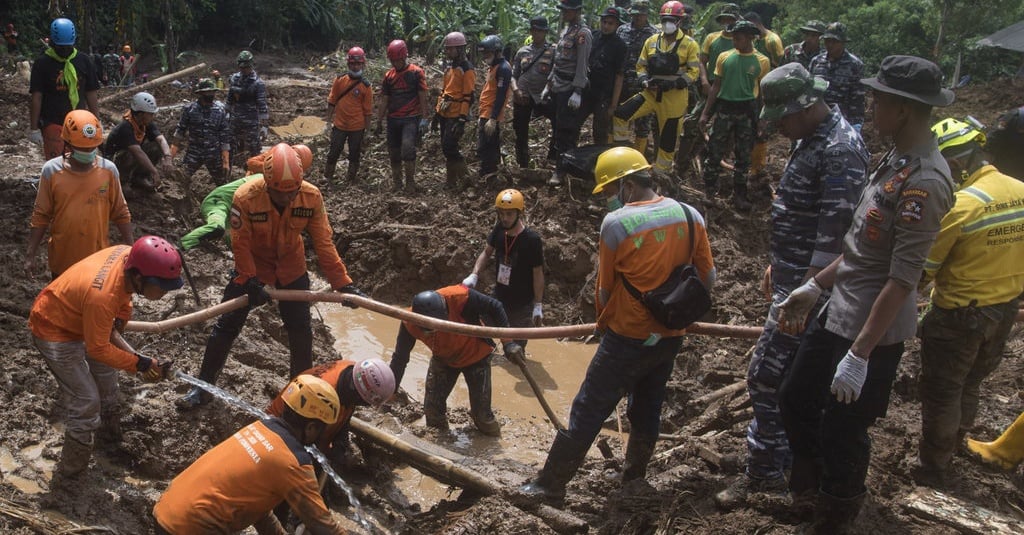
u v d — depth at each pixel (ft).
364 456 19.51
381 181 38.58
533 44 35.78
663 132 34.63
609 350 15.75
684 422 23.16
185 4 82.17
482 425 21.72
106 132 42.29
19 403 18.29
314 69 76.48
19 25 73.82
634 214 15.03
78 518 15.46
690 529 15.26
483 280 31.24
